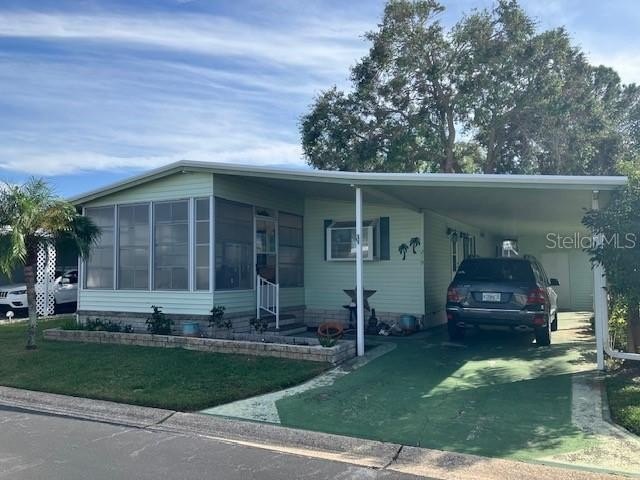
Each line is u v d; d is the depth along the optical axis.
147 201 12.10
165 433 5.95
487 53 21.02
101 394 7.27
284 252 13.52
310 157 24.91
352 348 9.52
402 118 23.48
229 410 6.57
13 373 8.59
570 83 22.20
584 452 5.05
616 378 7.52
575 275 20.75
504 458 4.96
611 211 7.44
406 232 13.14
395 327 12.35
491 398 6.85
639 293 7.33
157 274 11.91
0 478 4.54
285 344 9.54
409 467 4.91
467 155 25.80
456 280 10.55
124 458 5.09
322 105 24.17
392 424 5.96
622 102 29.08
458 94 21.88
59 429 6.07
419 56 22.36
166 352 9.70
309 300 14.15
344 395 7.11
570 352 9.85
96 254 12.77
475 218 14.50
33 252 10.38
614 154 25.23
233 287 11.75
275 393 7.29
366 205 13.68
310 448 5.49
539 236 21.34
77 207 12.91
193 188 11.51
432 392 7.19
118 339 10.80
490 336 11.80
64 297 18.33
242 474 4.69
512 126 23.17
